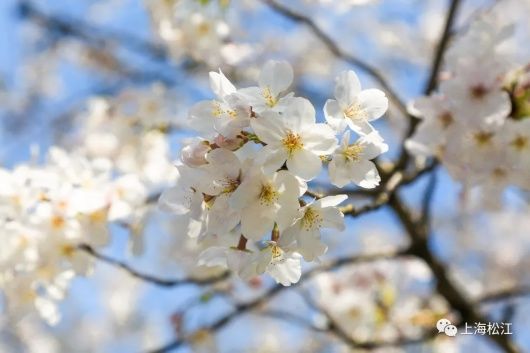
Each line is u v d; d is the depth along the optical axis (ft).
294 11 3.75
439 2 6.29
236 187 2.37
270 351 7.13
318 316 4.25
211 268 3.67
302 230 2.37
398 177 3.01
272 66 2.38
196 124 2.40
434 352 4.50
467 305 3.89
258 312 3.84
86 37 6.22
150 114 4.13
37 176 2.81
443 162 2.81
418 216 4.28
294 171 2.34
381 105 2.40
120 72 6.07
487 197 2.84
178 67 5.34
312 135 2.34
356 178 2.39
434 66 3.22
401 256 3.77
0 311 3.42
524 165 2.72
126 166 3.99
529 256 6.55
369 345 3.58
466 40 2.71
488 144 2.73
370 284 4.41
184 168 2.38
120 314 7.51
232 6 4.27
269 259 2.38
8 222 2.78
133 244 2.87
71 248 2.81
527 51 5.70
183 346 3.61
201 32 4.00
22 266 2.79
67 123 6.13
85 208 2.79
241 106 2.36
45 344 7.16
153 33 4.85
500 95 2.66
